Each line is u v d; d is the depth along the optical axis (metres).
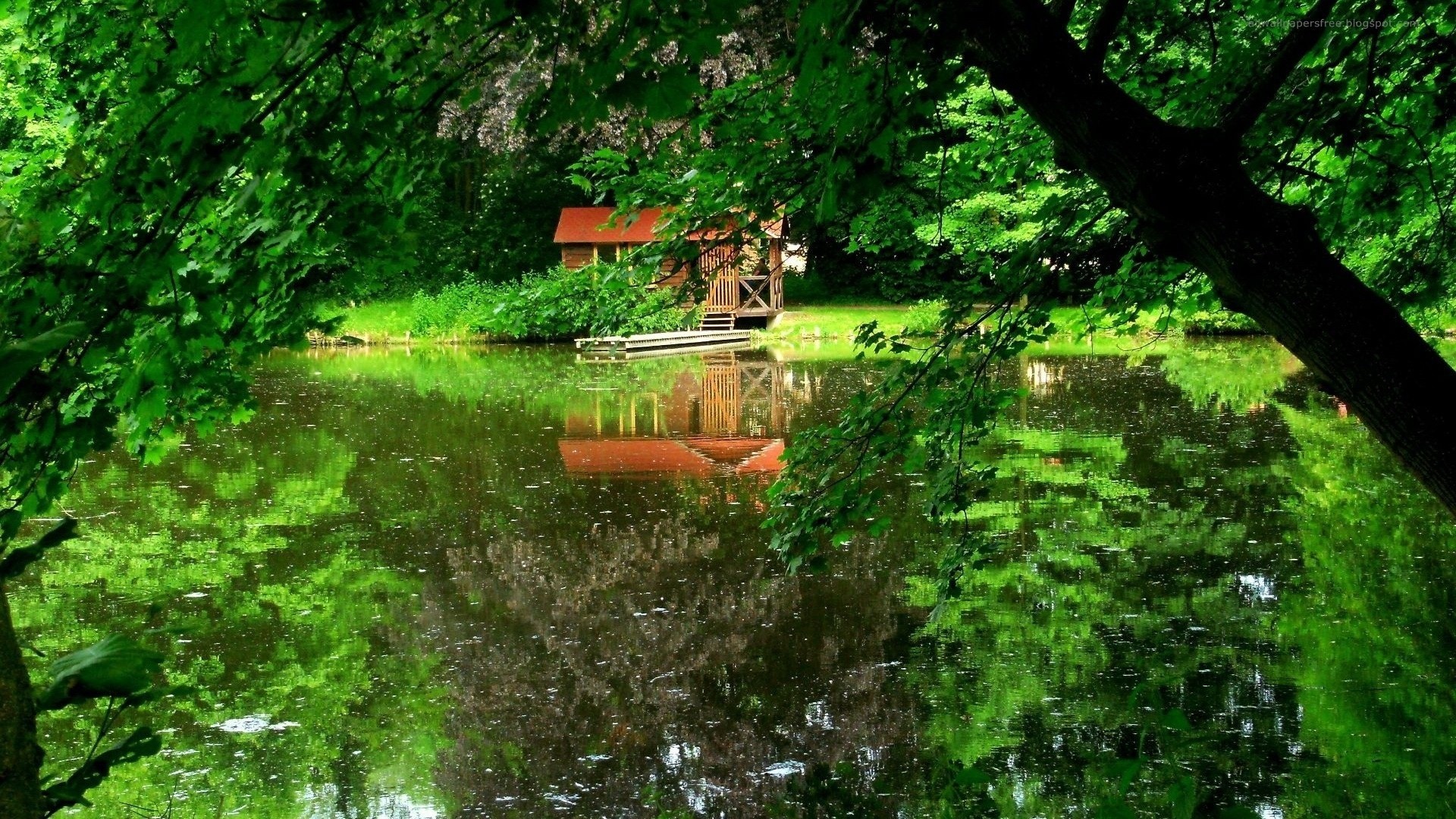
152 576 8.03
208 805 4.70
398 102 2.64
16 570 1.89
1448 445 2.58
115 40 2.91
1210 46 4.82
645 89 2.15
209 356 3.14
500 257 31.92
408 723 5.52
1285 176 4.77
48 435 2.62
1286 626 6.52
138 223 2.62
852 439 4.31
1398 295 5.68
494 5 2.42
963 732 5.26
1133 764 2.42
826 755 5.08
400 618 7.10
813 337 28.14
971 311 4.25
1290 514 9.13
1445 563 7.70
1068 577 7.63
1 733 1.66
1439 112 4.72
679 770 4.95
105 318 2.44
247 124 2.41
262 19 2.33
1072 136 2.85
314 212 2.65
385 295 31.14
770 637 6.64
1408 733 5.05
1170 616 6.77
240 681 6.10
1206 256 2.83
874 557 8.27
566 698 5.82
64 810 4.66
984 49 2.87
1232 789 4.61
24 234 2.40
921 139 3.04
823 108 3.11
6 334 2.34
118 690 1.79
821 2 2.31
